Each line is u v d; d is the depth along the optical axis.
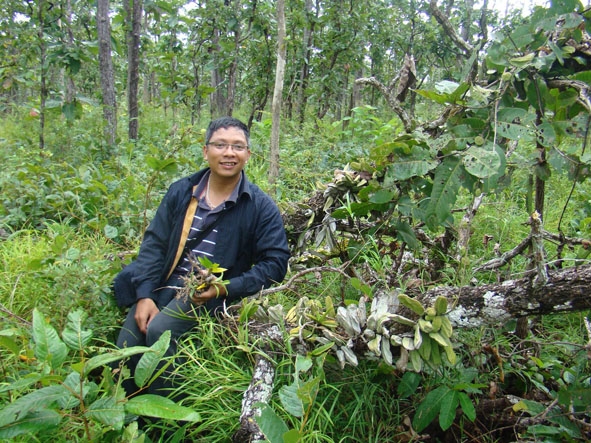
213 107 10.83
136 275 2.48
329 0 8.46
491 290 1.90
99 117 5.91
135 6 6.34
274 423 1.62
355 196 2.61
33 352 1.91
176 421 2.07
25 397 1.51
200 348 2.22
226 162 2.45
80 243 3.33
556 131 1.95
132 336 2.39
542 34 1.96
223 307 2.39
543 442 1.84
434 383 2.12
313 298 2.84
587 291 1.72
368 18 8.95
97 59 6.26
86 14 6.83
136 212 3.65
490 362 2.26
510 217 3.72
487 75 2.19
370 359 2.08
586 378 2.07
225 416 1.97
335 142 6.32
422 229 2.98
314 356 2.06
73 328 1.75
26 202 3.90
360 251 2.57
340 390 2.06
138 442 1.64
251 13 7.03
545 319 2.74
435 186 2.01
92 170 4.46
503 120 1.96
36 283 2.69
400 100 2.55
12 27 5.88
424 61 10.42
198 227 2.52
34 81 6.00
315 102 8.20
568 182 4.69
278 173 4.79
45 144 5.65
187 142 4.07
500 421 2.06
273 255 2.48
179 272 2.51
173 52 7.57
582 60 2.02
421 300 2.04
